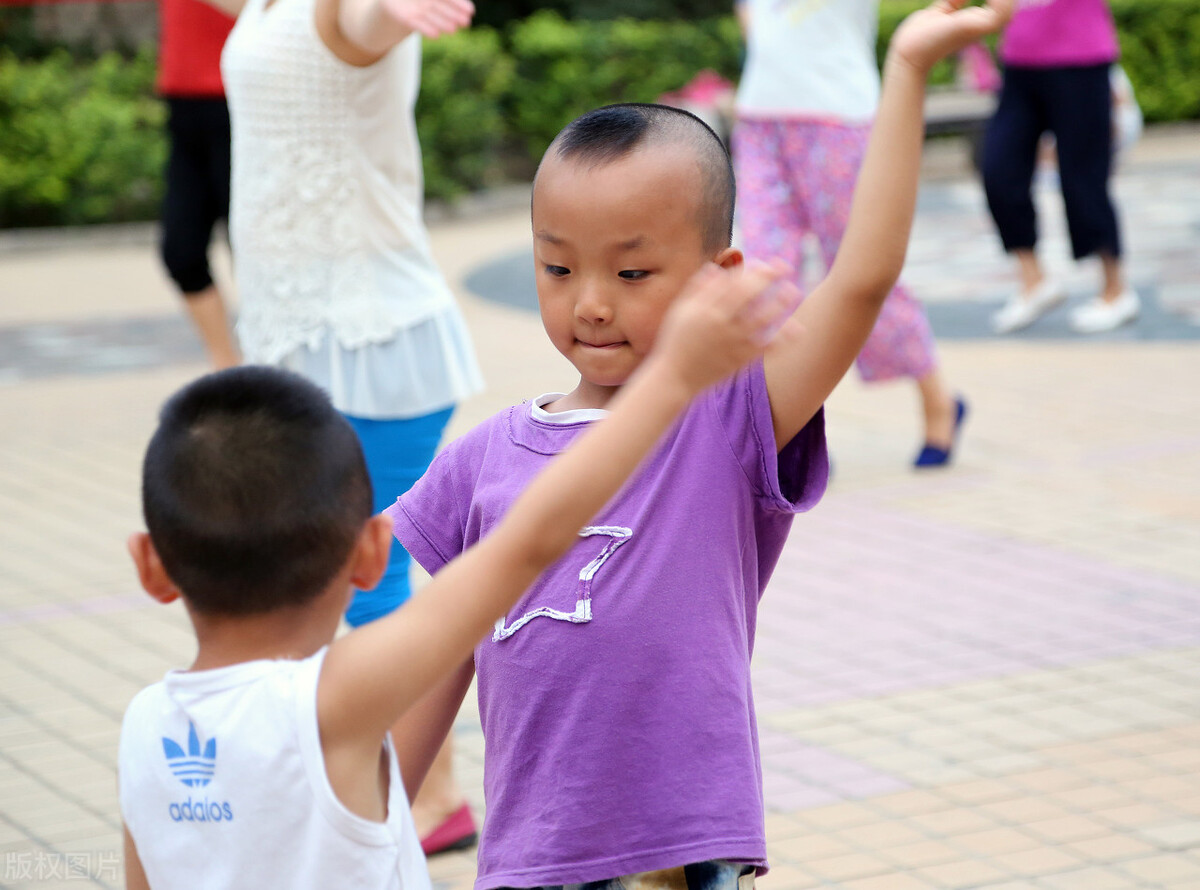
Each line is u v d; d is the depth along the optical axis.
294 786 1.52
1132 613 4.72
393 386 3.23
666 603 1.84
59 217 14.79
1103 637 4.53
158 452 1.58
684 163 1.84
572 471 1.43
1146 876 3.14
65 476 6.62
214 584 1.57
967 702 4.09
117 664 4.50
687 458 1.89
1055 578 5.04
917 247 12.21
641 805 1.81
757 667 4.38
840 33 5.86
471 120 16.08
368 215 3.23
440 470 2.08
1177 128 20.23
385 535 1.66
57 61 15.72
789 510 1.89
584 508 1.44
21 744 3.94
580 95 17.84
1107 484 6.05
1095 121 8.45
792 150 5.96
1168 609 4.74
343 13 3.05
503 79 16.66
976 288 10.40
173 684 1.59
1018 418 7.09
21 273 12.88
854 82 5.88
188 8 6.46
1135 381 7.69
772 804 3.53
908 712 4.04
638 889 1.83
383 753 1.61
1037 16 8.30
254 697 1.54
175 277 6.84
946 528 5.60
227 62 3.29
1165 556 5.22
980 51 16.44
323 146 3.18
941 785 3.60
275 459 1.55
